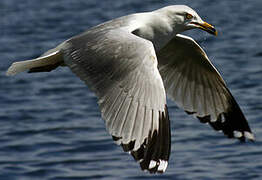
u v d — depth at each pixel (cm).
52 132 1546
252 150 1385
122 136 710
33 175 1302
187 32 2506
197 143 1438
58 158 1385
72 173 1304
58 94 1892
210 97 1000
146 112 711
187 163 1328
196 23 955
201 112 1008
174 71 1017
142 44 762
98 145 1451
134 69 740
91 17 2973
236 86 1861
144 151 700
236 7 3170
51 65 877
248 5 3216
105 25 860
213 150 1395
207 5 3241
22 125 1603
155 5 3212
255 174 1263
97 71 770
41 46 2444
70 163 1357
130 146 704
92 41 812
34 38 2591
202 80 1001
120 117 721
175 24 938
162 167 697
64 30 2716
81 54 805
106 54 774
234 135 992
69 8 3231
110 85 748
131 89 730
